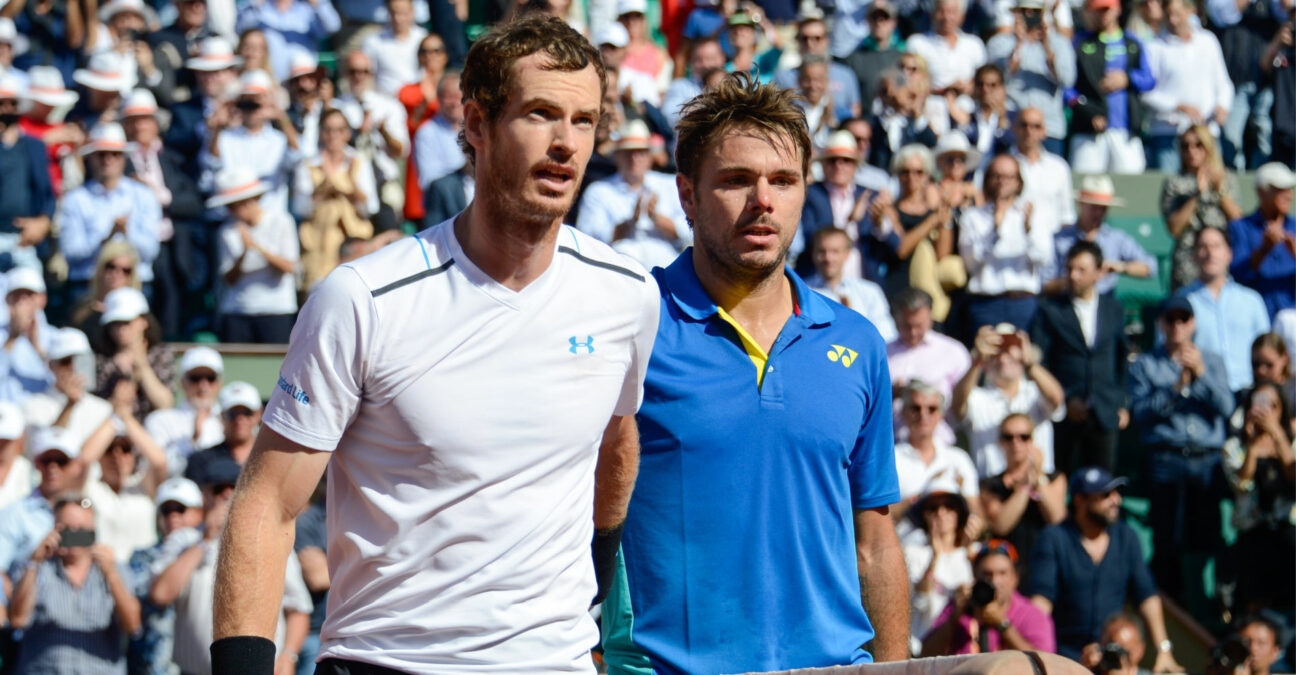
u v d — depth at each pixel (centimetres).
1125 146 3788
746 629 1095
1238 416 3000
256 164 3203
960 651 2295
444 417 829
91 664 2180
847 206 3162
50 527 2306
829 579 1119
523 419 842
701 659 1092
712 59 3531
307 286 3120
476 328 836
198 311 3297
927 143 3444
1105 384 2994
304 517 2158
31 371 2834
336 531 864
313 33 3856
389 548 841
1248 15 4038
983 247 3119
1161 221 3659
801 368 1120
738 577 1095
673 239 3014
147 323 2761
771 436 1102
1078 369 2991
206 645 2178
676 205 3053
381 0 3897
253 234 3073
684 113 1148
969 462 2598
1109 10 3803
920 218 3144
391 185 3322
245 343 3073
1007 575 2298
